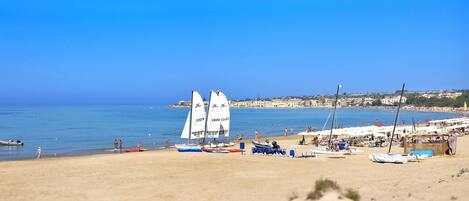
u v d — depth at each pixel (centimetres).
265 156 5256
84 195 3012
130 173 3866
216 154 5497
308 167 4269
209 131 6769
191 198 2883
